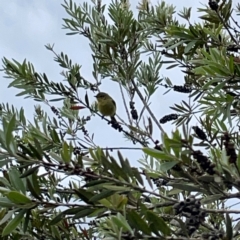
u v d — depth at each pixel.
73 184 2.73
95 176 2.11
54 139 2.72
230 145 2.13
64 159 2.12
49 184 2.85
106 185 2.07
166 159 2.12
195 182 2.19
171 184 2.25
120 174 2.10
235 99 2.78
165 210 2.62
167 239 1.87
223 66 2.64
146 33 4.27
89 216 2.12
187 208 2.08
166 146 2.12
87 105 4.11
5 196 2.24
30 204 2.07
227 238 1.95
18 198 2.04
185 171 2.18
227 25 3.49
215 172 2.11
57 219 2.12
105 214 2.20
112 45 4.19
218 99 2.75
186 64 3.92
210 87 3.18
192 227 2.06
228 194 2.15
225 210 2.11
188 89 3.89
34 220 2.67
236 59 2.77
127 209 2.09
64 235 2.85
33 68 4.11
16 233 2.50
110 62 4.23
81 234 2.91
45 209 2.16
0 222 2.02
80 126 3.88
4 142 2.08
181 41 3.34
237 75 2.63
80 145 3.22
